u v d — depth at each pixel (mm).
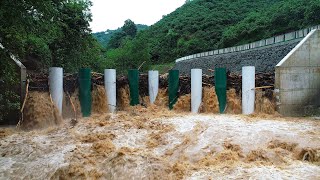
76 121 16781
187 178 9703
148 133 14164
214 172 10016
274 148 11711
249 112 17953
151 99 20125
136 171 10352
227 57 34156
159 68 62062
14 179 10438
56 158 11625
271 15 50719
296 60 17438
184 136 13359
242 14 72312
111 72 18859
